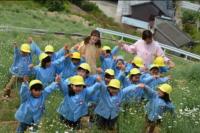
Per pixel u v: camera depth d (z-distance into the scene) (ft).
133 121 41.06
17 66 49.70
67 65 48.01
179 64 91.97
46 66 46.75
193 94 54.08
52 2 210.18
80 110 38.83
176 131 40.83
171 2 259.19
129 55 84.12
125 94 39.37
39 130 36.40
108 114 38.73
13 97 49.44
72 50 50.29
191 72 69.21
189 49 173.99
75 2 249.55
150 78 46.47
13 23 127.34
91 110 41.57
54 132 36.83
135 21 238.89
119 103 39.11
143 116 42.39
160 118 39.50
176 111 45.03
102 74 49.73
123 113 42.22
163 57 51.19
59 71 47.83
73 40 107.86
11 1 204.44
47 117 40.37
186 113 43.57
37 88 36.52
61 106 39.29
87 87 39.37
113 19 254.06
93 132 38.06
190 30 209.36
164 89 39.42
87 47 47.96
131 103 44.47
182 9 250.98
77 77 38.37
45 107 42.24
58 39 104.32
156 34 197.47
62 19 163.12
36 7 204.03
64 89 38.29
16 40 87.25
